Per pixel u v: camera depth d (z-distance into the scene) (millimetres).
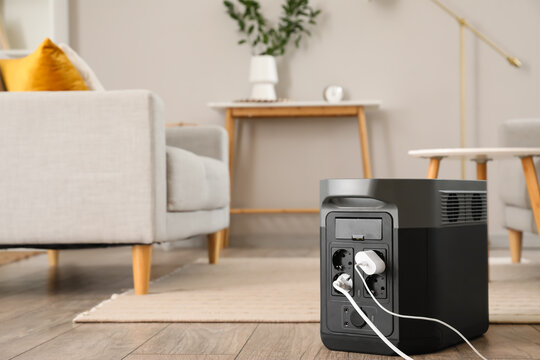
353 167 3363
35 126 1697
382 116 3328
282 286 1795
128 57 3461
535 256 2666
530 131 2420
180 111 3438
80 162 1683
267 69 3156
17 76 1856
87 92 1693
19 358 1035
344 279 1025
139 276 1670
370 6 3328
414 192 1002
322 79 3359
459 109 3275
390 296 995
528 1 3230
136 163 1666
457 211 1086
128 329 1262
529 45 3234
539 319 1294
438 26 3289
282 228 3395
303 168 3395
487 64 3254
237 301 1543
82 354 1059
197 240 3301
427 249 1015
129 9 3459
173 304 1510
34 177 1697
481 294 1162
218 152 2518
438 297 1031
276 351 1065
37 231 1695
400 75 3314
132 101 1668
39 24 3422
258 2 3395
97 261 2658
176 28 3443
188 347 1103
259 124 3418
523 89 3238
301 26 3340
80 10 3475
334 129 3373
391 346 971
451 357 1009
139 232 1659
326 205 1052
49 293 1768
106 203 1675
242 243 3402
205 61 3430
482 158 1914
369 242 1010
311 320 1310
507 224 2434
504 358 1007
